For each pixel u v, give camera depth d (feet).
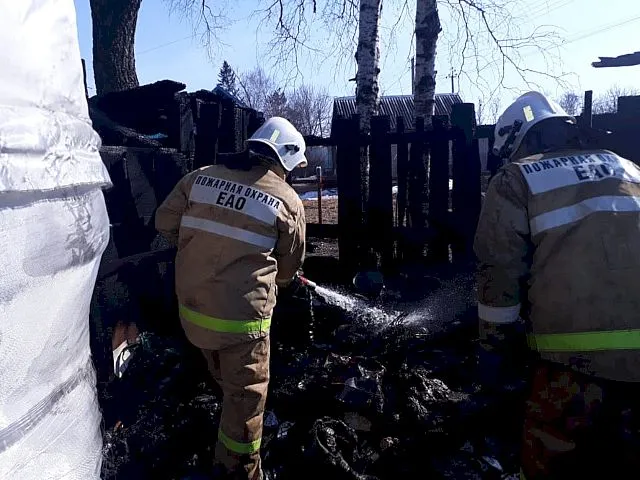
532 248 6.60
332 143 16.69
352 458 9.32
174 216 9.10
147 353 11.57
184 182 9.01
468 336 13.20
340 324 13.06
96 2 21.18
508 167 6.76
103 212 4.54
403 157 16.96
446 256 16.34
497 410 10.03
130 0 21.34
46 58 3.54
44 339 3.43
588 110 14.93
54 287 3.51
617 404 5.96
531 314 6.55
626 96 14.76
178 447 9.60
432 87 20.88
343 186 16.63
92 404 4.34
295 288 12.80
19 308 3.15
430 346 12.85
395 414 10.28
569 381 6.12
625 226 6.13
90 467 4.15
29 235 3.22
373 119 16.38
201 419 10.15
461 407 10.35
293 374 11.38
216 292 8.11
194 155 15.21
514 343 7.07
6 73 3.14
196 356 11.43
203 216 8.39
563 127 7.19
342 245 16.79
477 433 9.90
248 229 8.20
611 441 5.98
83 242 3.94
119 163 11.48
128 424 9.96
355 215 16.65
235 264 8.16
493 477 9.04
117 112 14.76
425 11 20.68
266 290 8.38
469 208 16.06
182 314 8.57
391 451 9.62
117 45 21.48
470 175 15.98
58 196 3.58
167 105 14.28
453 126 15.99
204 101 16.20
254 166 8.77
